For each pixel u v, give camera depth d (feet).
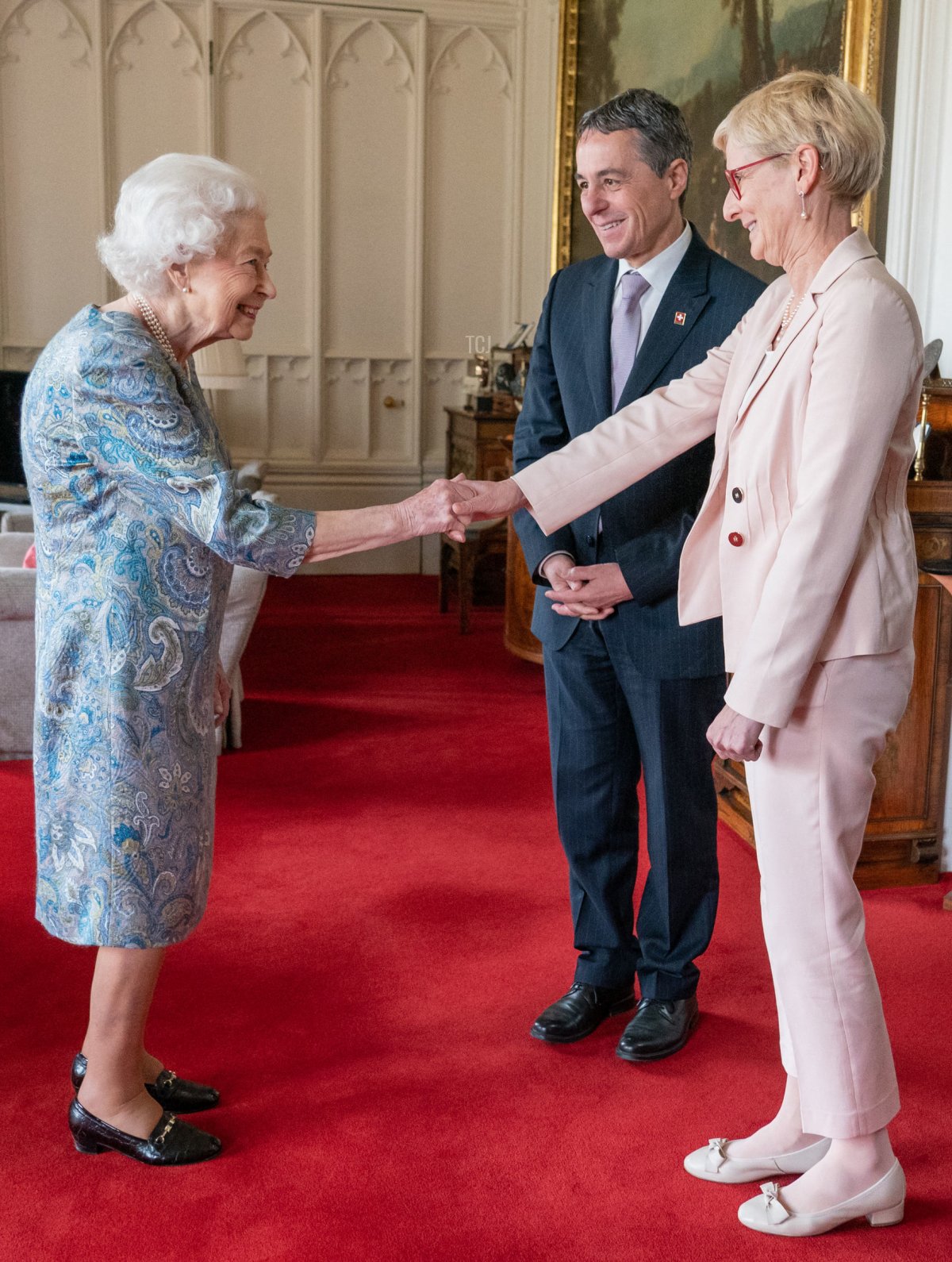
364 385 30.63
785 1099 7.59
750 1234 7.10
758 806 6.93
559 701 9.16
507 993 10.09
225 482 6.89
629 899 9.51
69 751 7.14
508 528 21.35
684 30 19.74
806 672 6.45
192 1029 9.43
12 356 29.04
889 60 13.39
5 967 10.41
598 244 24.56
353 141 29.58
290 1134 8.06
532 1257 6.88
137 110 28.66
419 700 19.57
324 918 11.48
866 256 6.50
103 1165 7.69
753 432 6.81
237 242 7.02
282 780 15.47
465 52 29.63
